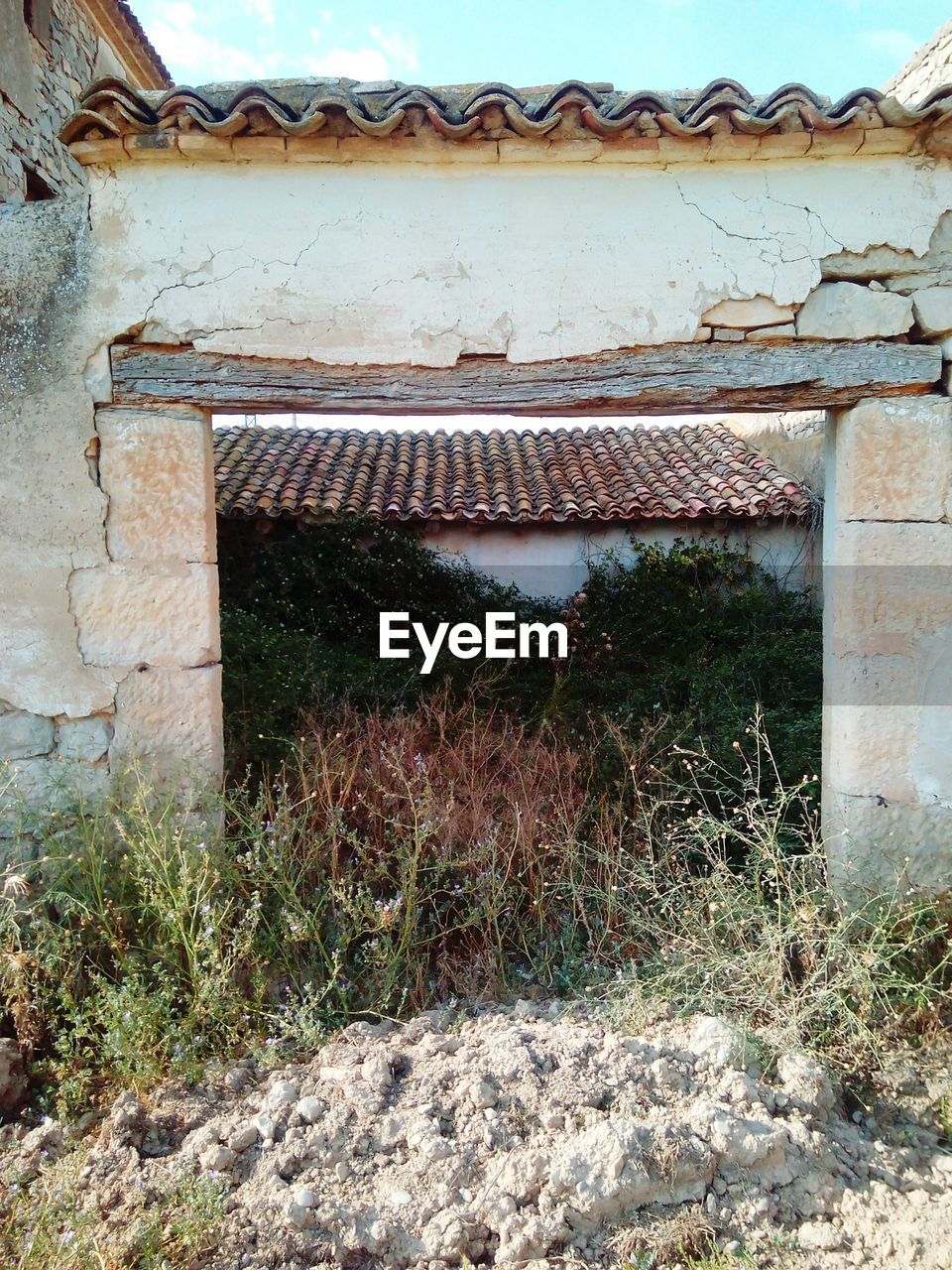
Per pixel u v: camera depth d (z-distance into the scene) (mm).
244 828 3334
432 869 3293
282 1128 2309
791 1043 2664
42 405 3113
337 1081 2465
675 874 3359
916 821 3287
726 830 3289
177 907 2715
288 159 3047
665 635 7520
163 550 3184
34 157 5723
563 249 3119
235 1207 2074
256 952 2879
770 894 3348
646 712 5543
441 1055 2580
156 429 3150
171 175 3062
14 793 3168
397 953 2943
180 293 3090
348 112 2838
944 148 3043
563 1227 2039
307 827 3303
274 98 2887
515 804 3564
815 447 8047
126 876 2939
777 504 8125
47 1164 2211
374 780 3568
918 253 3113
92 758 3221
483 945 3186
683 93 3104
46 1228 1964
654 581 7973
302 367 3148
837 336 3148
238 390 3135
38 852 3160
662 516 8391
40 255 3090
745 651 6738
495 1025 2754
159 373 3111
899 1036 2811
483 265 3123
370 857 3297
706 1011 2809
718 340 3160
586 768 4242
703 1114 2281
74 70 6504
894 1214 2137
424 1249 1980
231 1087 2516
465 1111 2342
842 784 3312
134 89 2875
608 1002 2885
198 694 3221
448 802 3574
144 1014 2562
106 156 3004
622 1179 2102
